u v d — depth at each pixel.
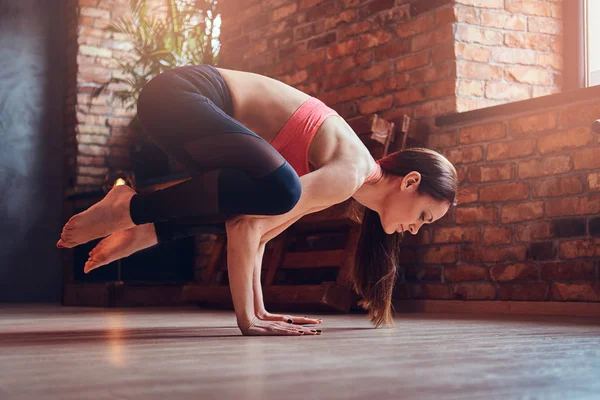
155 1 6.77
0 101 6.72
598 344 1.75
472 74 3.84
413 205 2.14
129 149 6.69
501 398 0.94
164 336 2.03
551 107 3.35
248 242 1.98
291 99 2.04
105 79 6.62
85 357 1.45
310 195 1.92
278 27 4.94
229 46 5.36
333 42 4.53
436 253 3.83
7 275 6.63
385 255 2.42
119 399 0.94
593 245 3.16
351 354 1.50
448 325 2.56
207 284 4.45
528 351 1.57
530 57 3.97
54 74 6.90
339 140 2.01
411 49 4.04
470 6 3.87
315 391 1.00
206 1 5.84
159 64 5.91
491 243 3.58
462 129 3.75
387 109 4.17
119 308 4.87
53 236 6.80
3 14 6.77
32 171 6.77
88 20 6.58
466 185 3.71
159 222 2.09
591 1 3.95
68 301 5.82
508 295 3.49
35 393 0.99
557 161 3.32
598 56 3.91
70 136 6.64
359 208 3.69
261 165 1.76
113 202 1.86
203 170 1.86
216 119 1.82
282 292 3.76
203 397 0.95
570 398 0.95
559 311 3.27
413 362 1.35
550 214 3.34
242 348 1.63
